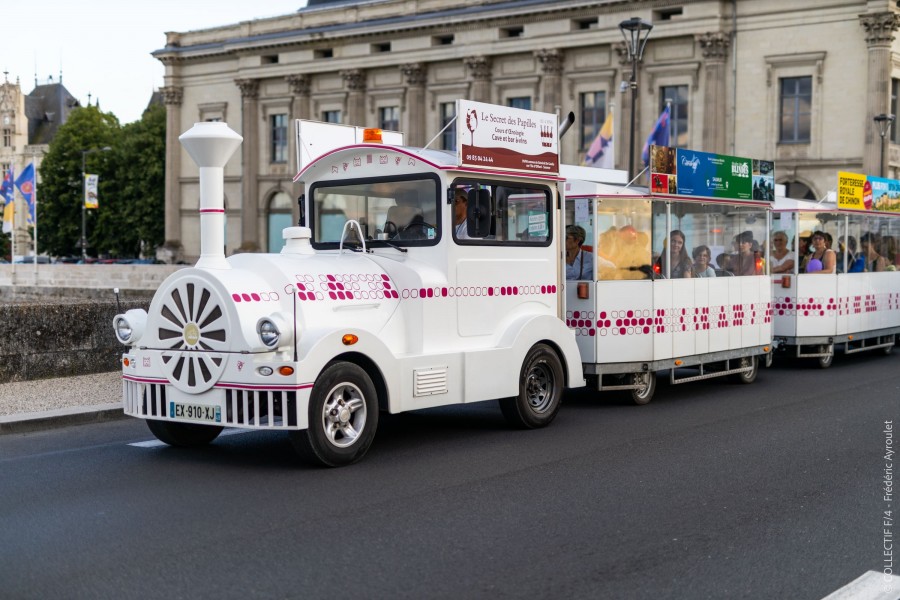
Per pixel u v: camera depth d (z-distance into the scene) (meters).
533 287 11.55
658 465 9.48
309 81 71.06
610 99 58.00
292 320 9.03
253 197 73.50
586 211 13.30
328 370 9.14
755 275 15.95
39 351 14.92
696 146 54.97
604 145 42.22
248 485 8.52
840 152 51.00
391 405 9.71
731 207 15.35
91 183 72.81
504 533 7.07
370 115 68.31
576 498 8.12
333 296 9.59
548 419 11.70
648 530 7.18
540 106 60.84
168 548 6.66
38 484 8.56
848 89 50.72
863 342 20.31
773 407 13.45
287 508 7.73
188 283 9.32
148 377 9.61
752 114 53.38
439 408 13.30
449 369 10.34
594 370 13.27
